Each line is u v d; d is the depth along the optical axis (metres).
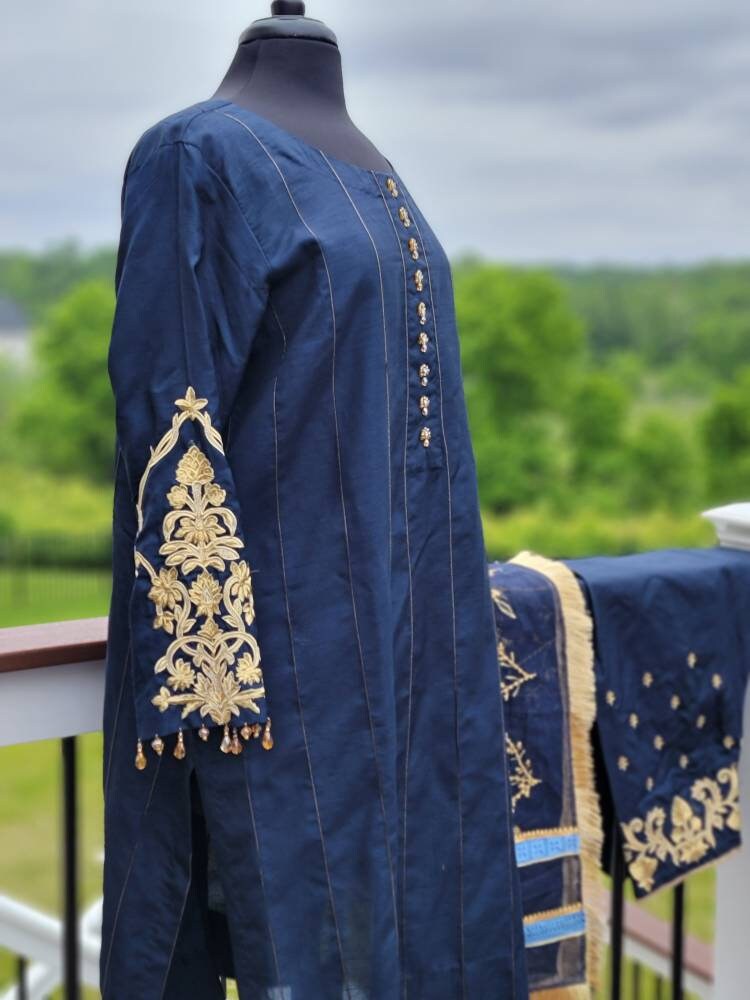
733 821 1.82
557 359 23.61
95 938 2.54
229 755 1.34
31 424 24.06
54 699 1.52
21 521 23.31
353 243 1.36
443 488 1.48
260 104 1.41
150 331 1.29
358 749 1.37
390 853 1.38
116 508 1.36
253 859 1.34
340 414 1.36
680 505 22.91
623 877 1.83
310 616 1.36
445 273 1.51
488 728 1.50
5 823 11.04
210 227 1.31
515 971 1.51
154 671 1.27
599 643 1.72
